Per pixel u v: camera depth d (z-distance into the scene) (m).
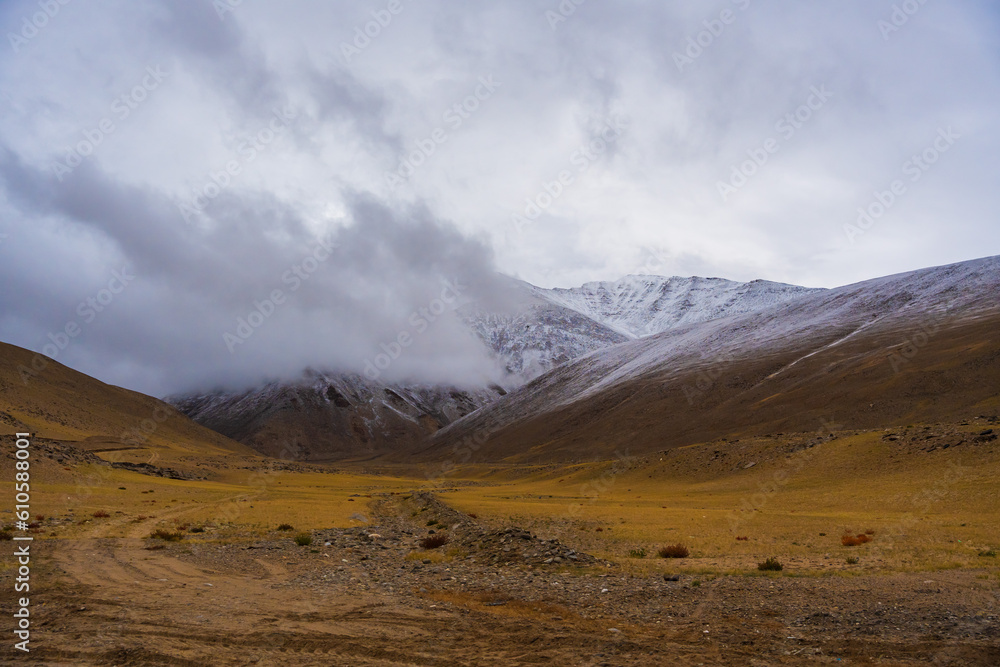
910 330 174.75
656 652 11.69
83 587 18.12
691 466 92.88
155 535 32.12
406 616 14.88
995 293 183.75
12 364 141.75
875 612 14.16
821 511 48.88
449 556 27.25
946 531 31.72
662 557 26.47
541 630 13.38
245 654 11.83
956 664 10.67
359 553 28.17
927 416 101.56
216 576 20.88
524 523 44.00
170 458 122.12
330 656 11.72
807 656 11.33
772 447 85.88
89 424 134.38
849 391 131.38
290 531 36.94
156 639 12.69
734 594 16.75
